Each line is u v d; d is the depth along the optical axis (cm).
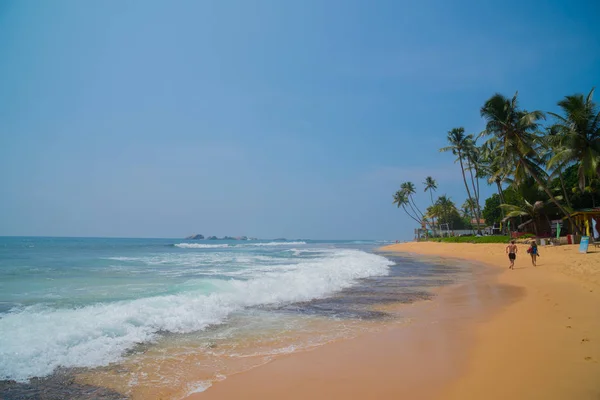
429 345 671
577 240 3042
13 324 721
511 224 4969
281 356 626
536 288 1299
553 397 437
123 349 651
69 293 1134
